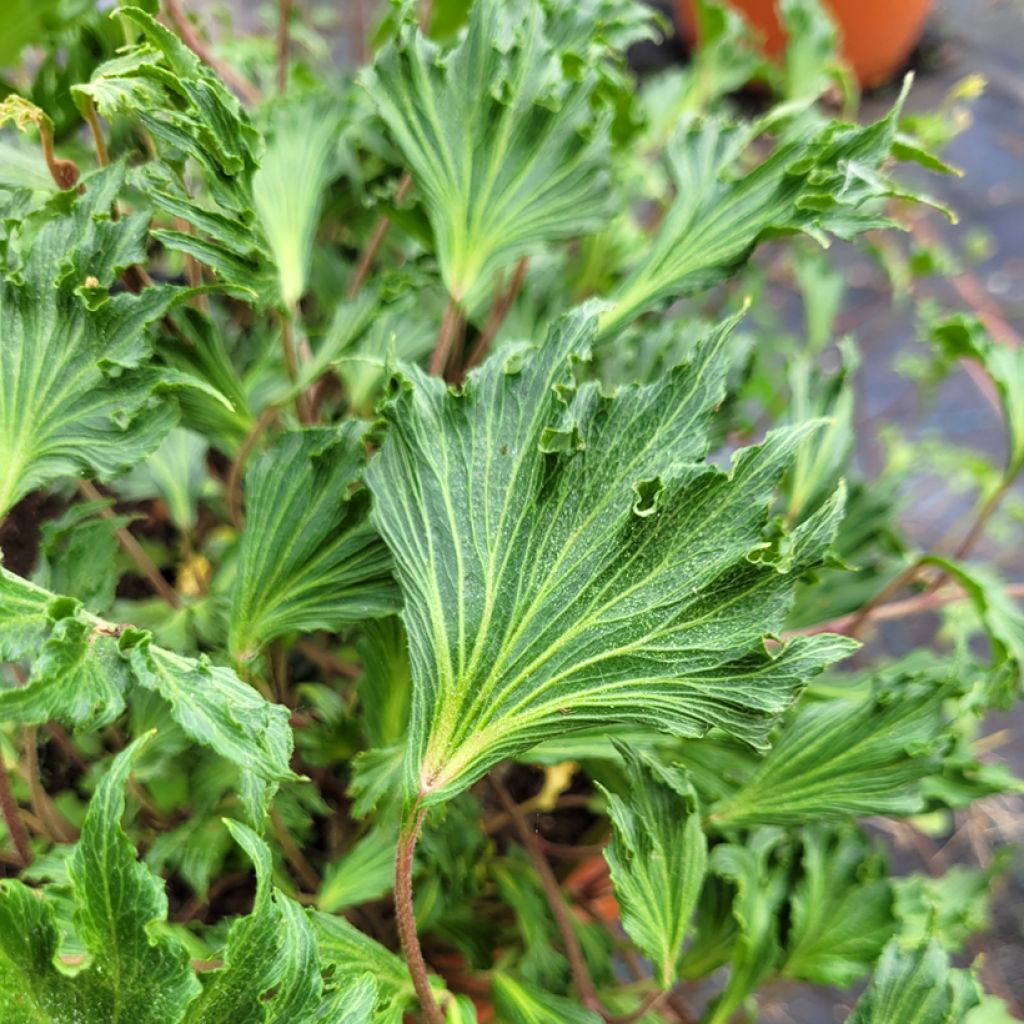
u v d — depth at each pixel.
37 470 0.16
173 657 0.14
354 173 0.28
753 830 0.22
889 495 0.26
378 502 0.15
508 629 0.15
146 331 0.16
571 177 0.21
